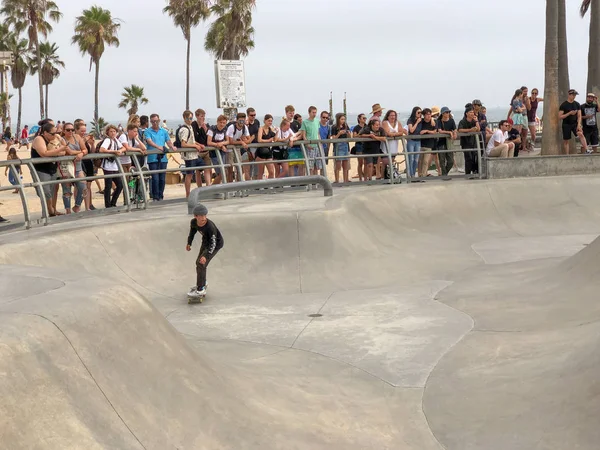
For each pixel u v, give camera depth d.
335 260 9.78
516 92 18.20
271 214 10.04
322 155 12.95
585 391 4.72
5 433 3.37
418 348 6.58
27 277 5.12
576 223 12.76
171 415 4.23
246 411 4.68
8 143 44.44
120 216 10.70
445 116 14.26
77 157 10.30
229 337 7.19
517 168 14.49
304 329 7.36
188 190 12.31
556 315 7.08
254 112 13.21
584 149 16.03
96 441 3.69
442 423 4.98
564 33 20.92
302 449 4.42
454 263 10.19
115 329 4.38
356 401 5.42
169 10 57.06
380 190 12.44
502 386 5.34
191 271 9.50
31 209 14.03
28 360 3.70
